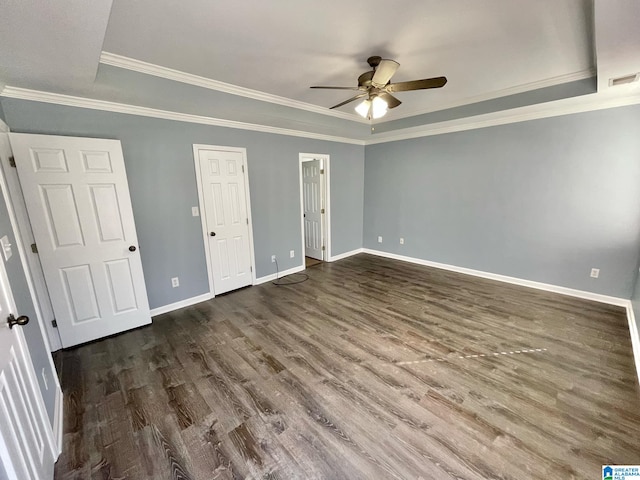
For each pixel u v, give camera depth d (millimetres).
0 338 1109
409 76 2828
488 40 2121
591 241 3330
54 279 2502
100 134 2699
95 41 1537
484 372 2170
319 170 5121
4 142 2199
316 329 2865
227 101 2957
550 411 1788
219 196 3654
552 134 3436
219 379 2152
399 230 5285
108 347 2625
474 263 4387
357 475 1426
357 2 1651
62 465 1495
